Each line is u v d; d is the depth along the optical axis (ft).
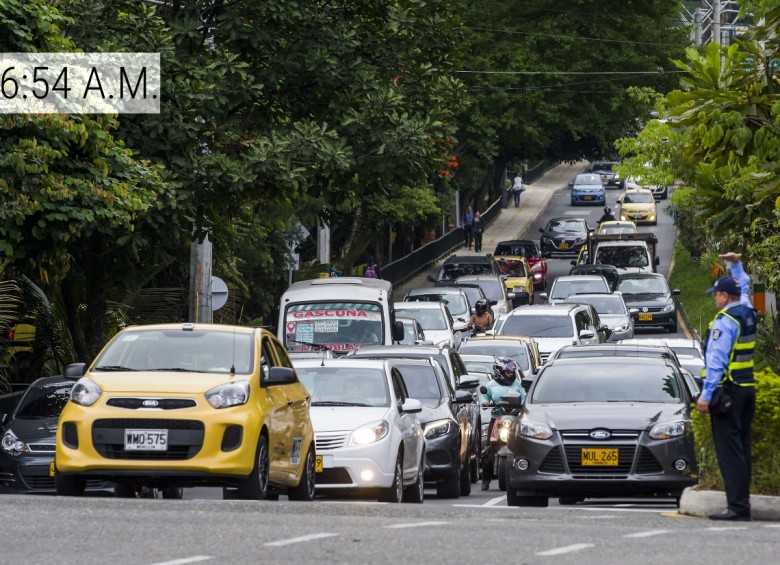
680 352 300.81
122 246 242.58
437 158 276.62
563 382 178.91
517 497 172.96
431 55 287.69
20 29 205.36
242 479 138.51
